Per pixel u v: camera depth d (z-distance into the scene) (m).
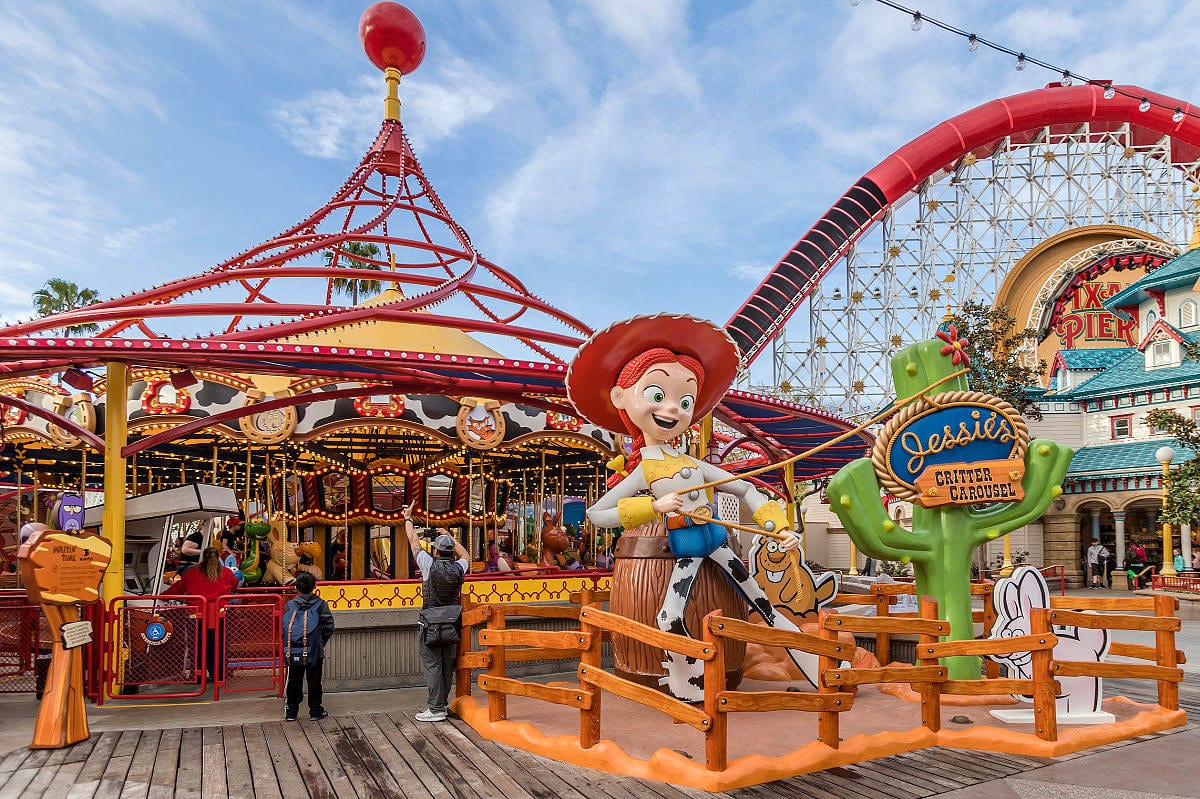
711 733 5.06
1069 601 7.25
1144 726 6.29
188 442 11.52
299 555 11.04
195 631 7.65
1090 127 42.03
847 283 41.53
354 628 8.27
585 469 15.90
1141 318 30.55
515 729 6.10
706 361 7.58
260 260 13.95
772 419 12.78
